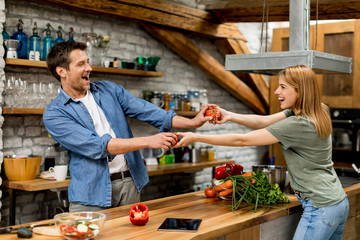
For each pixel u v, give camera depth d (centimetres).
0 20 324
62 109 248
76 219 180
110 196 250
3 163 340
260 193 245
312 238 229
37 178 351
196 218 215
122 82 448
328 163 239
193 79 535
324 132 228
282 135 230
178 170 443
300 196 241
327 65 289
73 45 249
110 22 435
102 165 249
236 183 250
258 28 593
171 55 504
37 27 373
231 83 551
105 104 266
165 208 238
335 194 231
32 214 378
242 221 210
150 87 479
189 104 492
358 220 319
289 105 240
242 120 284
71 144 241
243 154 618
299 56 275
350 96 523
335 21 572
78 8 383
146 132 480
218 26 512
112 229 194
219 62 564
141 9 424
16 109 333
